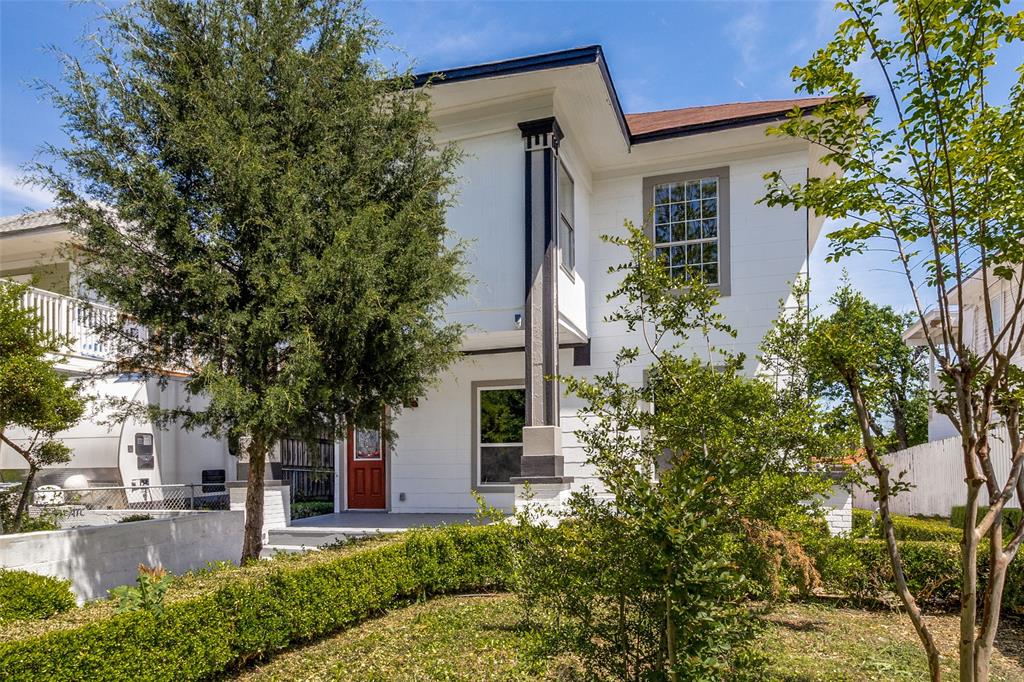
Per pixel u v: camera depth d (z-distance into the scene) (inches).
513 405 477.7
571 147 426.9
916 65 144.2
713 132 430.0
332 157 276.2
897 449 912.3
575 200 435.8
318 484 543.2
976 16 139.6
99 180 251.1
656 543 128.3
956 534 350.6
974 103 150.5
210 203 255.1
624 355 182.1
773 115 416.2
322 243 266.2
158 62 269.0
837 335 165.2
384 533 319.3
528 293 377.7
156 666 184.1
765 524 159.9
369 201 289.1
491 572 314.5
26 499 343.3
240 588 214.1
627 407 165.8
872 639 250.5
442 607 292.2
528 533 172.1
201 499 510.6
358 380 286.4
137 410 284.8
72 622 178.7
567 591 152.0
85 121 252.1
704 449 153.6
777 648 231.3
